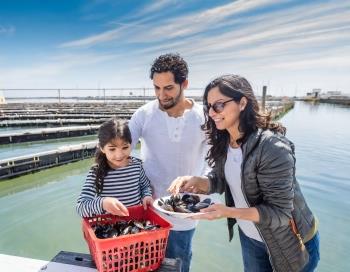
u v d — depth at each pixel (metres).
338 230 4.88
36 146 12.98
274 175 1.68
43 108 25.28
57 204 6.15
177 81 2.26
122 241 1.47
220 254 4.28
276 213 1.66
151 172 2.53
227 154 2.02
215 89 1.77
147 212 1.95
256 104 1.79
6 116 19.08
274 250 1.83
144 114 2.55
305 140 13.31
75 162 9.98
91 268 1.69
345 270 3.87
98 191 2.09
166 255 2.52
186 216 1.63
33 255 4.21
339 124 19.84
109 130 2.03
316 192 6.57
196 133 2.43
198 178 2.16
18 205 6.12
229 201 2.16
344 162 9.17
